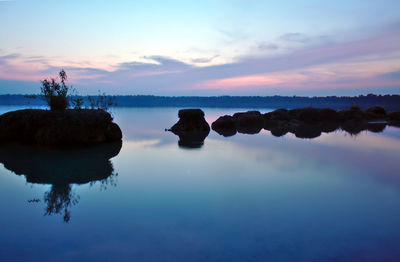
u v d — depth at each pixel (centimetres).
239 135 1176
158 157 692
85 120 859
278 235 282
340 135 1179
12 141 862
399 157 706
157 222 312
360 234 286
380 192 430
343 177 517
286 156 714
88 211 344
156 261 232
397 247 259
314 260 235
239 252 247
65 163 614
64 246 256
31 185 454
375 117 2191
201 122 1365
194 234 282
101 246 257
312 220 322
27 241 266
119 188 441
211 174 532
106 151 766
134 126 1518
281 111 2028
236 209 354
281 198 399
